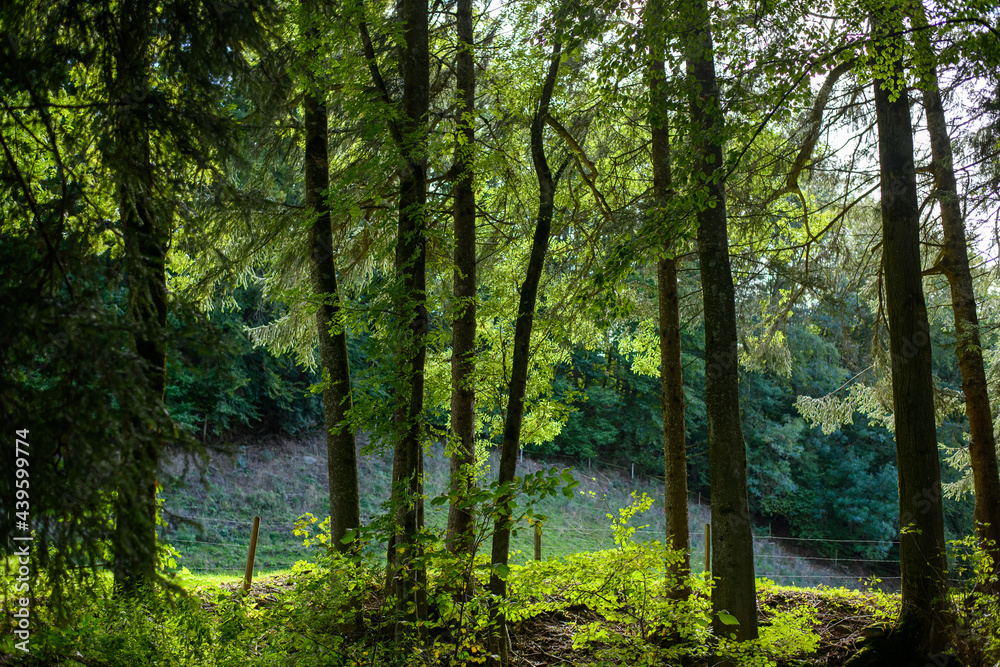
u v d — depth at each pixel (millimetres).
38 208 3900
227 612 4660
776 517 22719
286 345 9555
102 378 3279
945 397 9078
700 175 5859
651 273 9844
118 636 3996
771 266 8773
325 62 6727
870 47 5750
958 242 8484
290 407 19109
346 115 8672
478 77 8875
